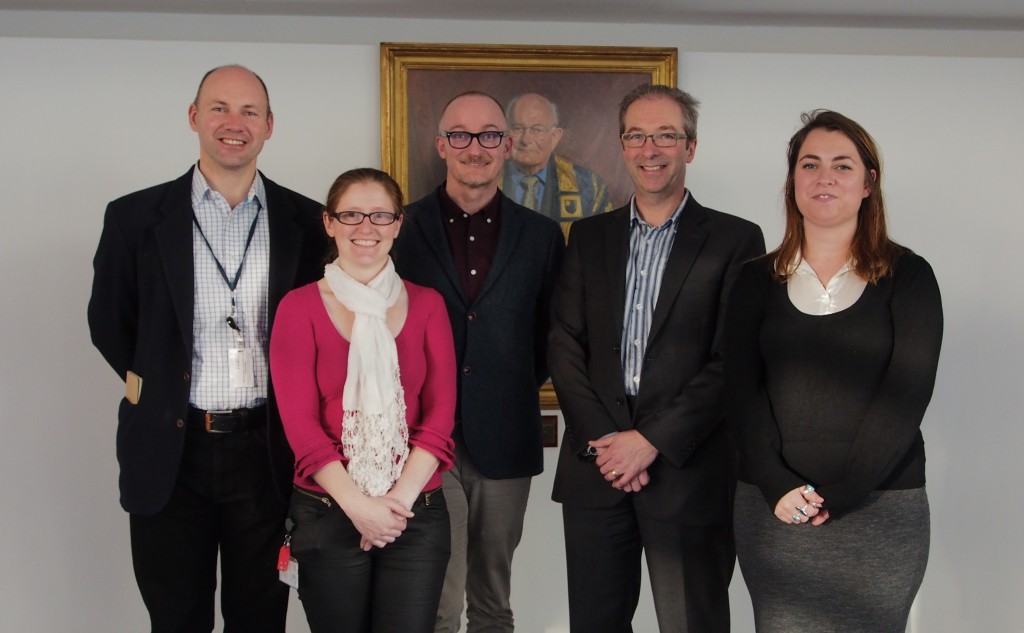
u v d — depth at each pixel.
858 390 2.57
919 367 2.52
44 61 3.90
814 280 2.67
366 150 4.03
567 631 4.16
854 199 2.62
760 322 2.74
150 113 3.95
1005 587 4.20
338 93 4.01
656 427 3.01
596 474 3.14
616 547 3.15
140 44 3.93
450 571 3.38
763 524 2.69
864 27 4.16
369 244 2.77
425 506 2.79
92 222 3.94
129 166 3.95
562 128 4.01
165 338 3.01
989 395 4.17
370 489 2.66
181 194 3.10
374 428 2.69
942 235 4.16
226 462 3.02
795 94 4.13
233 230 3.10
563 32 4.08
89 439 3.98
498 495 3.38
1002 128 4.16
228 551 3.14
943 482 4.17
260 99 3.09
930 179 4.15
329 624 2.73
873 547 2.56
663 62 4.03
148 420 3.00
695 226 3.18
